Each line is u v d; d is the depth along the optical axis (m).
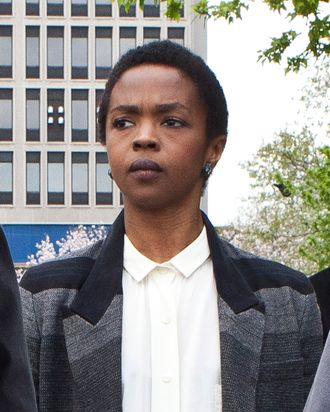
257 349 3.13
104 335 3.07
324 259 17.05
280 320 3.21
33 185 49.59
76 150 49.56
